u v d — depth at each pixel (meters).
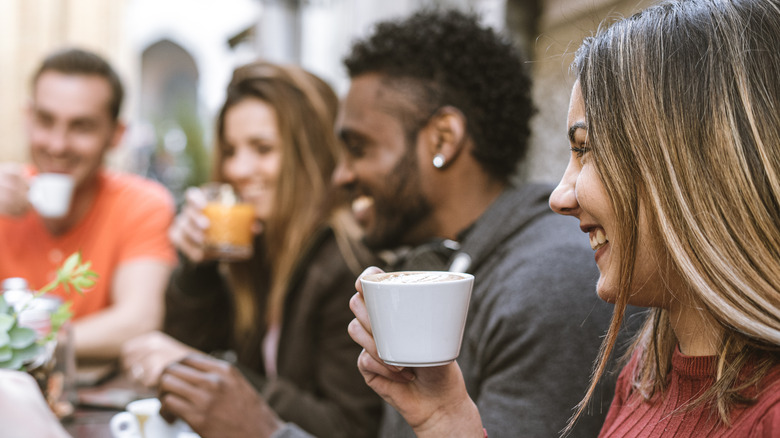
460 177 1.13
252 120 1.77
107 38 3.54
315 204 1.70
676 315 0.65
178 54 11.48
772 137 0.53
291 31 4.58
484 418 0.87
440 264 1.10
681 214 0.55
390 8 3.31
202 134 4.60
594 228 0.65
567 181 0.67
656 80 0.58
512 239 1.03
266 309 1.81
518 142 1.14
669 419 0.64
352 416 1.40
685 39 0.58
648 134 0.57
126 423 1.01
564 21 2.30
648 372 0.71
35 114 2.13
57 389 1.17
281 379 1.40
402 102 1.12
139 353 1.49
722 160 0.54
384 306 0.58
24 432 0.50
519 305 0.89
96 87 2.12
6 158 3.31
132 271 2.09
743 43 0.55
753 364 0.56
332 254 1.53
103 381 1.54
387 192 1.15
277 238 1.71
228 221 1.70
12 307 0.82
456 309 0.59
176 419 1.01
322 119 1.79
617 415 0.77
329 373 1.45
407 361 0.59
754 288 0.52
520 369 0.87
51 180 1.87
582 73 0.64
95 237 2.13
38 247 2.12
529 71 1.19
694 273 0.55
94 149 2.13
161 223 2.19
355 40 1.23
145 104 11.51
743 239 0.53
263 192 1.78
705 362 0.62
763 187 0.53
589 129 0.62
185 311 1.83
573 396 0.84
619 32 0.62
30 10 3.32
